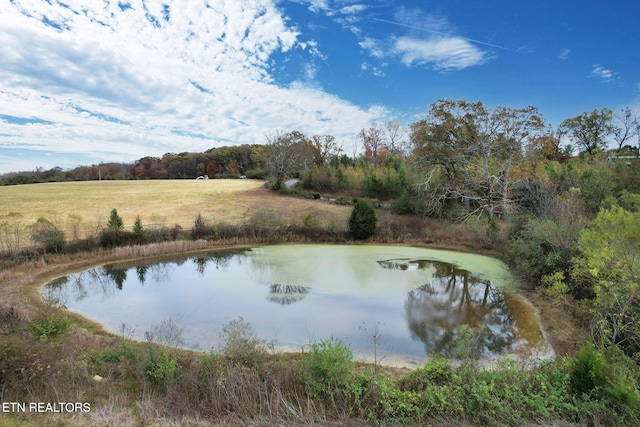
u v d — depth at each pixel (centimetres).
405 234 2298
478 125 2591
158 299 1214
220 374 527
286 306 1132
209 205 3347
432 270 1602
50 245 1762
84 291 1326
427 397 466
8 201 3356
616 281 663
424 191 2806
